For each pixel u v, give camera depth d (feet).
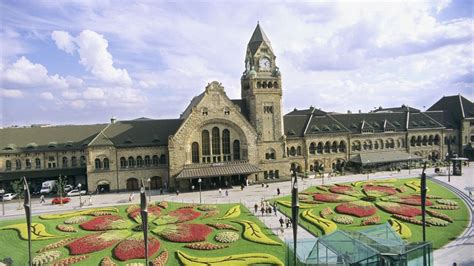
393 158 408.05
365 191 276.00
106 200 280.72
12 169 324.39
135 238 174.60
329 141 401.49
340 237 127.24
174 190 314.96
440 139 457.27
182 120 361.71
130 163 326.24
